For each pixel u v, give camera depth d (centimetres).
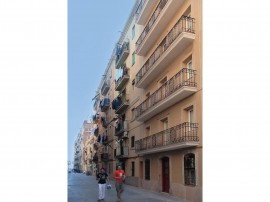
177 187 1583
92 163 6103
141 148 2216
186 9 1648
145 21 2436
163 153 1844
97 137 5438
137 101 2664
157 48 2008
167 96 1669
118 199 1337
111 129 3969
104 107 4416
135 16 2839
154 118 2094
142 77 2219
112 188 2159
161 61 1822
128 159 2886
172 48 1641
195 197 1373
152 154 2081
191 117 1583
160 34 2041
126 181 2847
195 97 1490
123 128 3034
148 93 2316
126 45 3075
